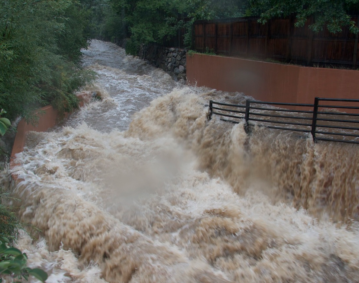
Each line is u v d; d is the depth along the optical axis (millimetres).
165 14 20172
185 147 9648
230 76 13859
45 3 10000
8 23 8102
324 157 7027
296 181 7352
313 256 5906
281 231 6543
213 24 15648
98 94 14344
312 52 10406
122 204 7289
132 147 9758
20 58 8750
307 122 8961
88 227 6340
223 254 6008
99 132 10922
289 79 10508
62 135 10547
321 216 6941
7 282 5148
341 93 9328
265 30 12609
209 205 7465
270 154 7742
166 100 10984
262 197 7660
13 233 6141
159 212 7148
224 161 8492
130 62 25344
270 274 5598
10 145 9758
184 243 6305
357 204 6641
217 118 9336
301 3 10094
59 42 15633
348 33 9383
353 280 5465
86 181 8039
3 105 8680
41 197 7105
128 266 5688
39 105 11281
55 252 6316
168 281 5352
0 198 6664
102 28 34875
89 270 5902
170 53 19641
